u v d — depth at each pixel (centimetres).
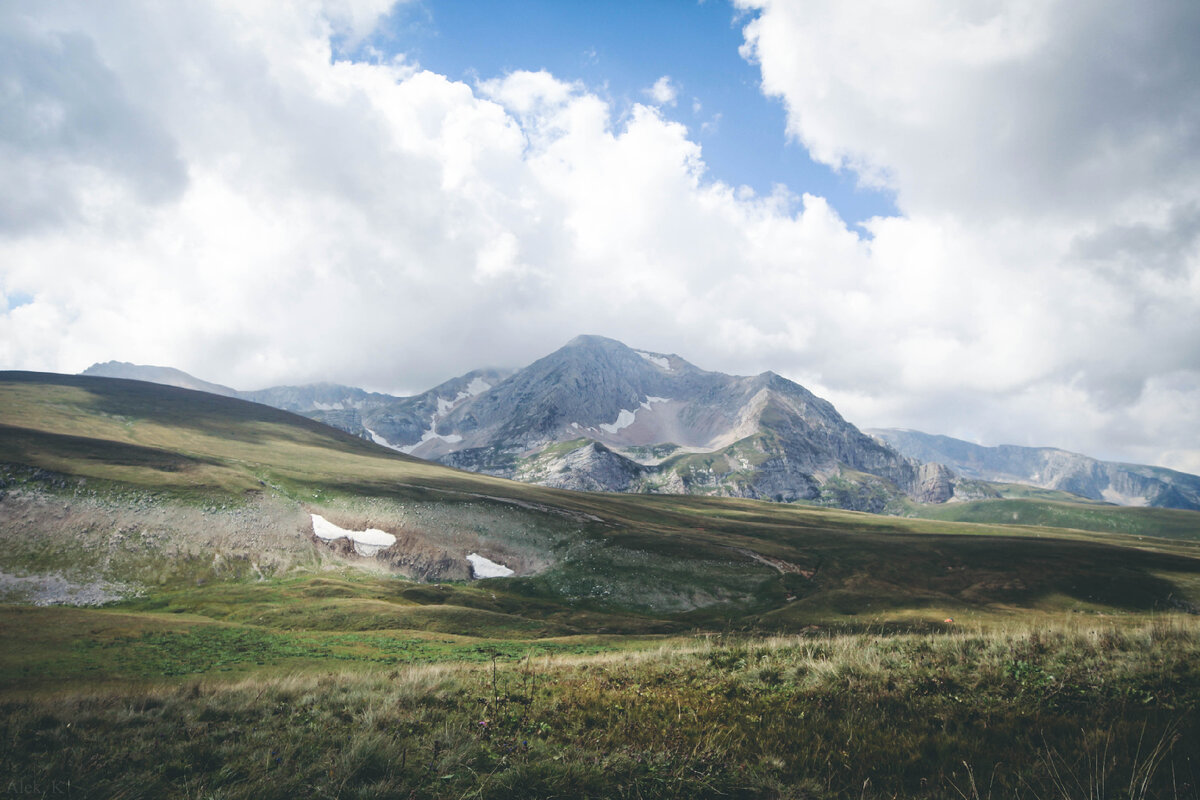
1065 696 1034
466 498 12950
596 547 11431
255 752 991
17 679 3044
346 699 1370
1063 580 10406
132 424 16638
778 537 14075
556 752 937
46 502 8650
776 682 1367
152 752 1025
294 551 9750
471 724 1124
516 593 9844
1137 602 9519
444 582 10106
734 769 843
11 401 16275
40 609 4956
